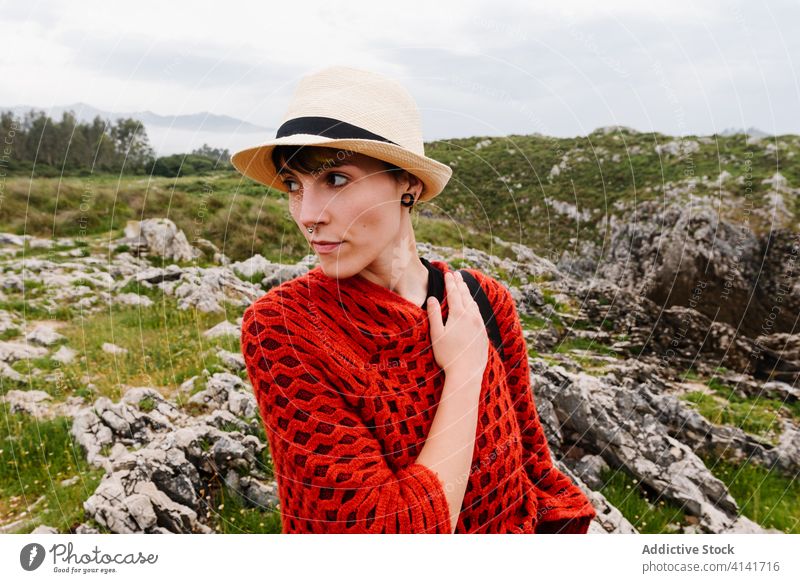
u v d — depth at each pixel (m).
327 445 1.28
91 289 6.73
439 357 1.47
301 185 1.39
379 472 1.27
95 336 5.47
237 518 3.54
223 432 3.96
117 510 3.34
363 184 1.30
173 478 3.57
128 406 4.27
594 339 4.46
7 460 3.98
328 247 1.32
